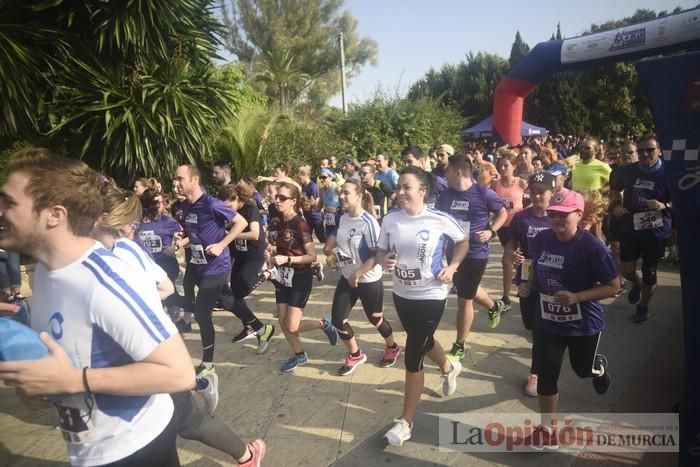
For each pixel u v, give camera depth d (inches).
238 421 127.8
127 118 275.3
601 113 1084.5
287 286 147.6
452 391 134.0
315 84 1353.3
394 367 156.5
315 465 108.3
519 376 147.9
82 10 282.2
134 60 296.2
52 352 48.5
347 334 148.2
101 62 287.3
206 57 331.3
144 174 295.7
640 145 176.9
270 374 155.5
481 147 833.5
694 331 79.6
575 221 101.2
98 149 287.0
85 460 56.2
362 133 698.8
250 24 1283.2
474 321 194.1
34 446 120.9
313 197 318.0
